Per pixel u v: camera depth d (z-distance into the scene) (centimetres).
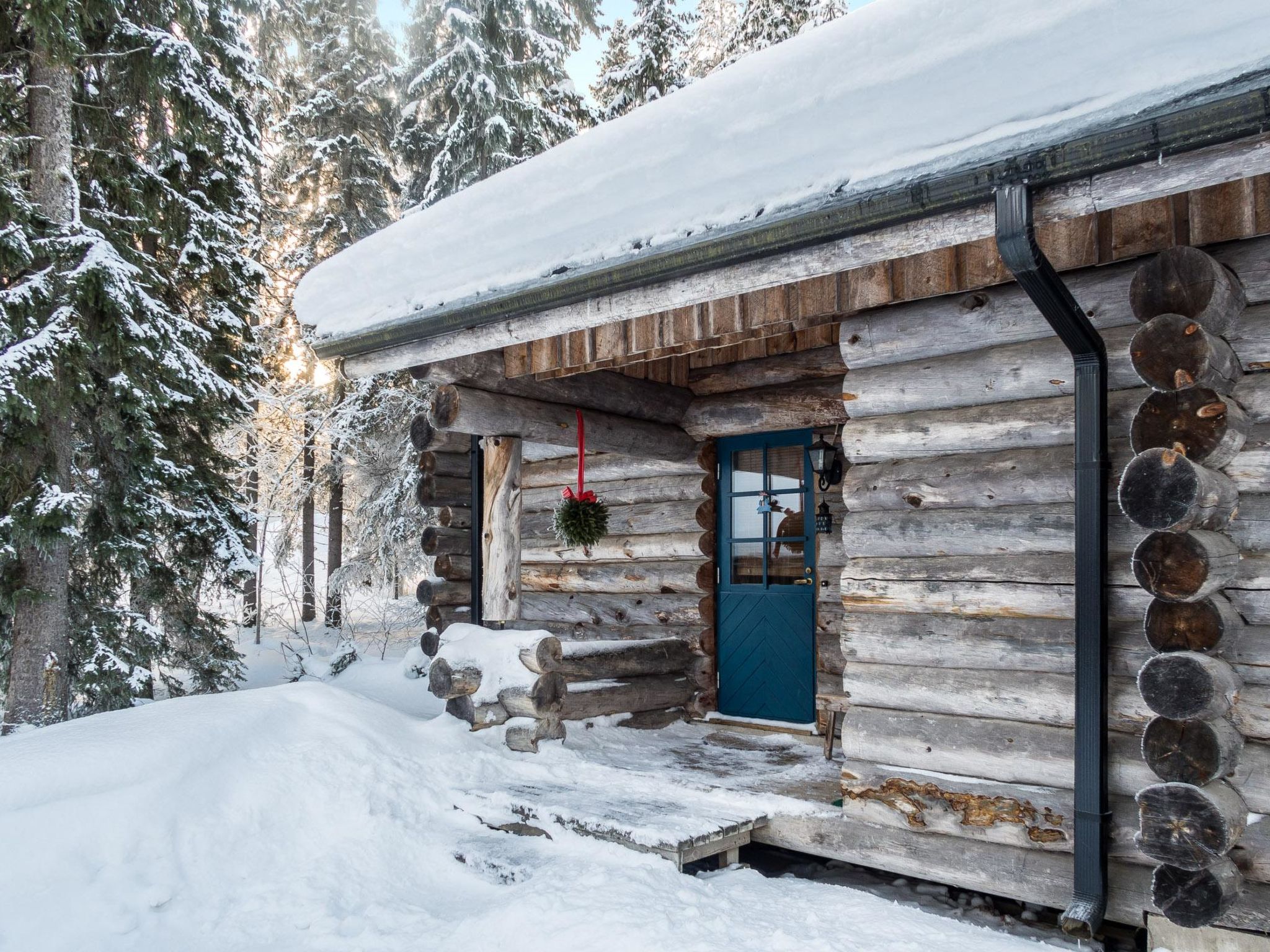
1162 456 299
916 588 411
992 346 399
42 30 724
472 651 586
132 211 898
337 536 1762
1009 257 291
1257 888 309
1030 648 376
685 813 452
